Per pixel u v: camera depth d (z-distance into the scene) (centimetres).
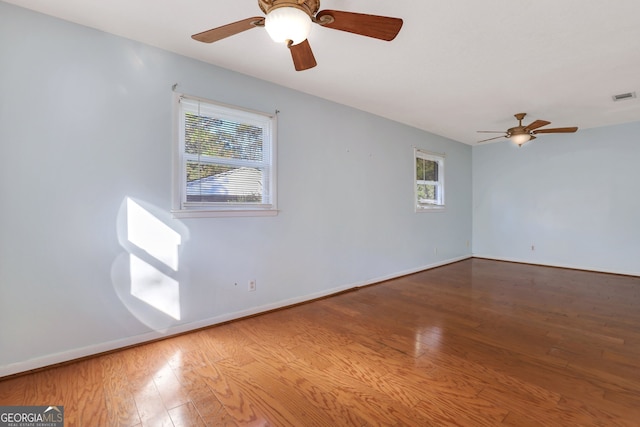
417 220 513
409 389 186
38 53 206
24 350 203
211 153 282
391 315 312
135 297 243
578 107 398
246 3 196
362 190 418
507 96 359
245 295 304
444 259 576
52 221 211
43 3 196
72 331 218
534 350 235
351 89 339
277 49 253
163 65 254
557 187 546
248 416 163
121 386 189
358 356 228
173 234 260
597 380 193
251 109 302
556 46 245
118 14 208
